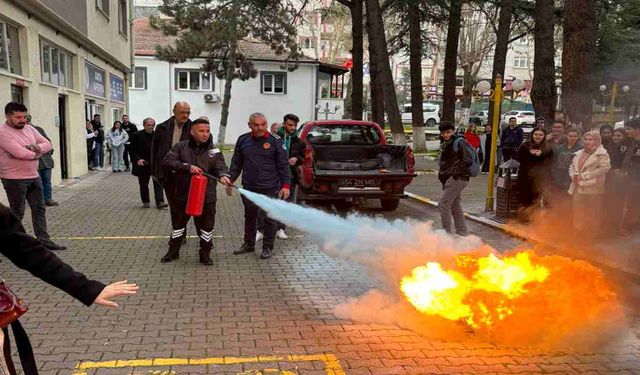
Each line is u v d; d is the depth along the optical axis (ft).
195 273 19.81
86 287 7.64
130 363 12.40
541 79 39.09
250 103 111.55
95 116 56.39
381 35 58.13
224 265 20.93
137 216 30.91
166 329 14.47
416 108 78.95
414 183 48.73
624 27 70.18
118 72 72.95
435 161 67.97
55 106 42.39
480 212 32.81
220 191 41.98
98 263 20.89
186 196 20.65
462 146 23.71
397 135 63.26
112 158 54.70
